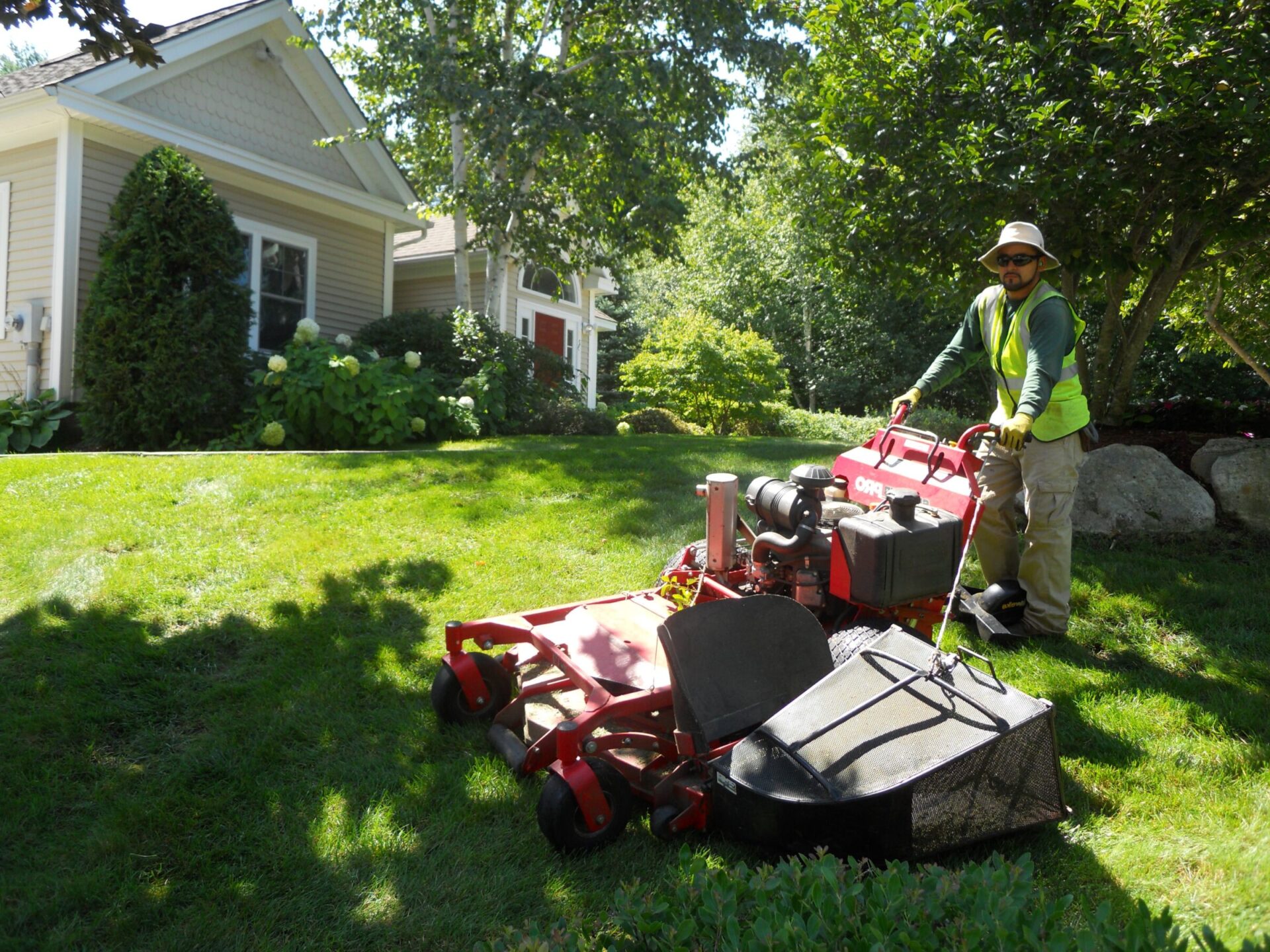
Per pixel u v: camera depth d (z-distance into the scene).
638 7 13.85
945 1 6.25
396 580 5.44
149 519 6.31
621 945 1.97
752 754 2.93
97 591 5.09
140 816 3.19
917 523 3.60
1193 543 5.79
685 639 3.16
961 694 2.96
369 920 2.67
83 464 7.66
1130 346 7.74
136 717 3.90
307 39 13.27
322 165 14.30
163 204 10.00
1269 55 5.29
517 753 3.34
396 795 3.32
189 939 2.61
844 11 6.87
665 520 6.55
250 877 2.89
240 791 3.37
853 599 3.58
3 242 11.66
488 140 12.69
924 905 1.96
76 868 2.93
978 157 5.82
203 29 11.95
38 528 6.04
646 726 3.42
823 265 8.23
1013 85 5.89
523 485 7.46
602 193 13.63
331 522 6.45
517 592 5.30
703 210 27.75
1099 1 5.61
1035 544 4.49
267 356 12.86
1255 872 2.64
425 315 13.99
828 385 28.00
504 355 13.48
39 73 12.30
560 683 3.65
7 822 3.16
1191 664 4.31
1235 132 5.67
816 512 3.88
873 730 2.92
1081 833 2.97
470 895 2.76
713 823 2.99
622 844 2.99
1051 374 4.01
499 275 14.52
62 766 3.53
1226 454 6.41
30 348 11.23
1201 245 7.01
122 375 9.92
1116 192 5.71
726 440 11.52
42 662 4.28
